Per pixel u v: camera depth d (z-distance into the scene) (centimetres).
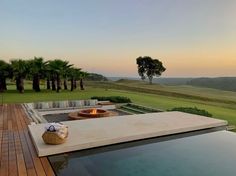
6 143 692
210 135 884
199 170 592
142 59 8156
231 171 588
